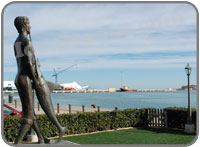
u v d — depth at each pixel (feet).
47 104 26.14
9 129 35.12
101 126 43.98
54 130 39.04
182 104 134.21
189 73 42.70
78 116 41.55
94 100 186.39
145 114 49.21
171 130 44.39
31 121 25.48
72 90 481.46
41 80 25.93
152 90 604.49
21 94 25.32
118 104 137.80
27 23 25.63
